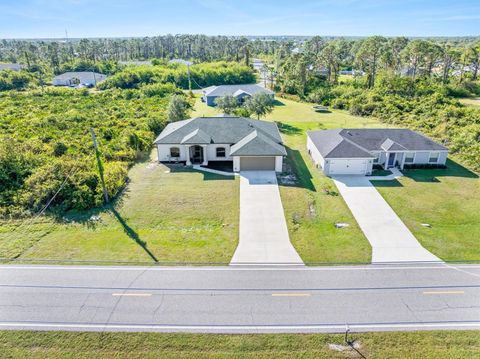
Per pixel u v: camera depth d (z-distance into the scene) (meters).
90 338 13.26
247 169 30.08
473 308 14.73
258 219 22.11
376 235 20.41
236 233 20.53
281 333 13.46
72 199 23.41
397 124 47.62
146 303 14.99
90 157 30.12
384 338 13.23
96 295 15.47
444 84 69.19
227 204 24.06
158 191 26.05
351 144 30.14
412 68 86.31
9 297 15.35
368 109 54.66
